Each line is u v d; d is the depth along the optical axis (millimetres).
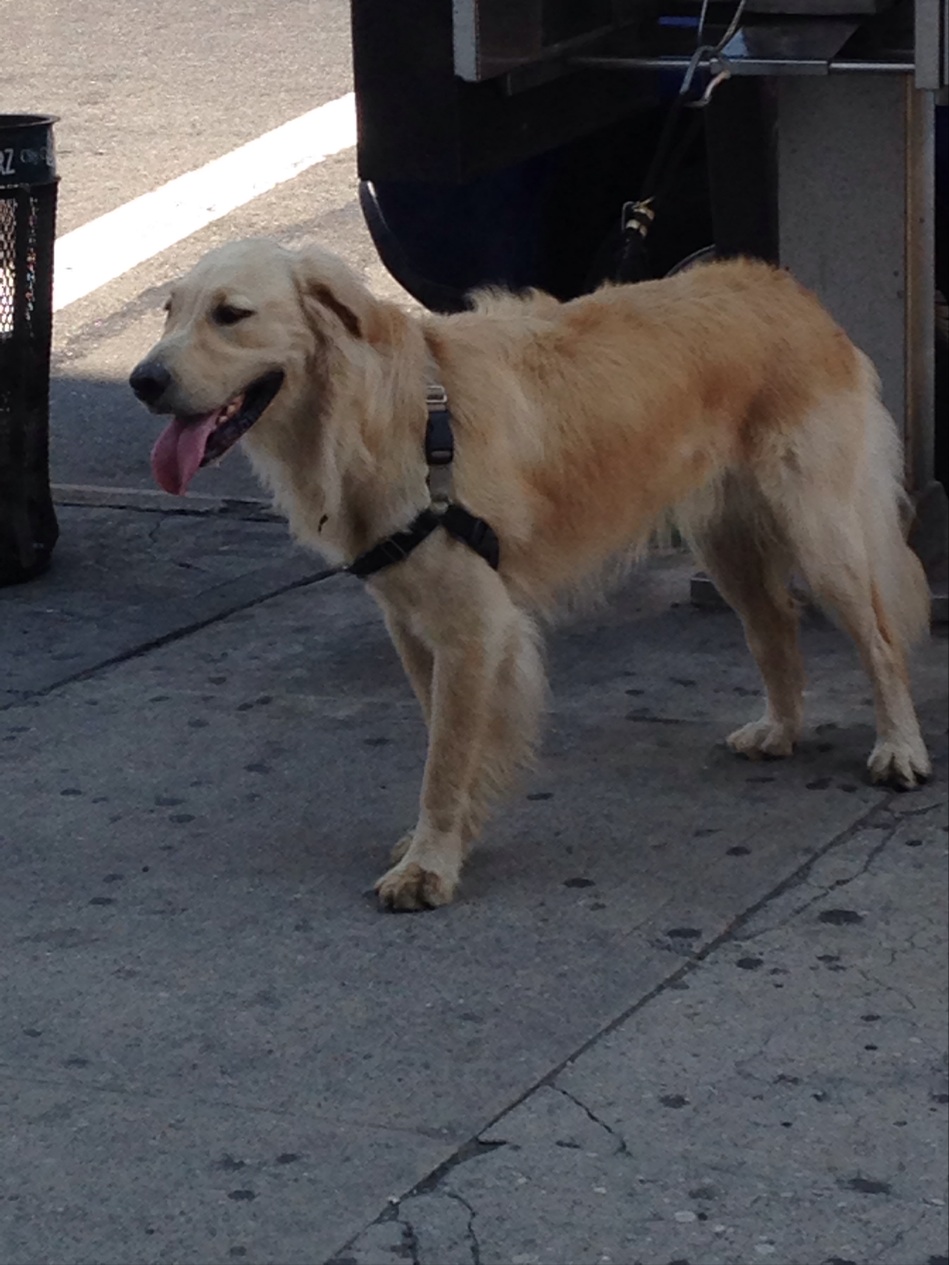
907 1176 2146
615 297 2852
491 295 2992
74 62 7727
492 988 2465
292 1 8445
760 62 3131
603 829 2818
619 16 3391
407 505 2580
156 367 2441
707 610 3529
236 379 2471
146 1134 2227
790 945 2531
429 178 3176
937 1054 2324
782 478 2877
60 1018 2428
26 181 3543
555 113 3396
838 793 2895
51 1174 2172
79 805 2924
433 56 3115
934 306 3613
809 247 3426
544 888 2674
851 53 3258
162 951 2559
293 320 2494
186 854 2785
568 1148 2193
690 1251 2057
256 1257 2057
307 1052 2355
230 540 3934
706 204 3836
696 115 3586
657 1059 2328
